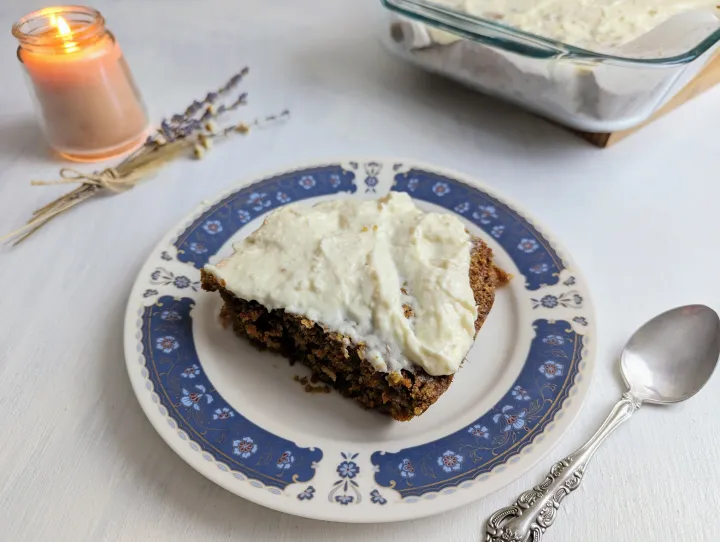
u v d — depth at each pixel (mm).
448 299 229
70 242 298
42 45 299
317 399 237
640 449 220
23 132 358
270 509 206
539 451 207
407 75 396
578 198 316
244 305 246
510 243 281
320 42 423
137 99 343
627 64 276
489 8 341
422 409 221
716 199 314
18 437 224
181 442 210
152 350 240
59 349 253
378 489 200
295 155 343
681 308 253
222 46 419
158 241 296
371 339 224
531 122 362
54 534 200
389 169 315
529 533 197
